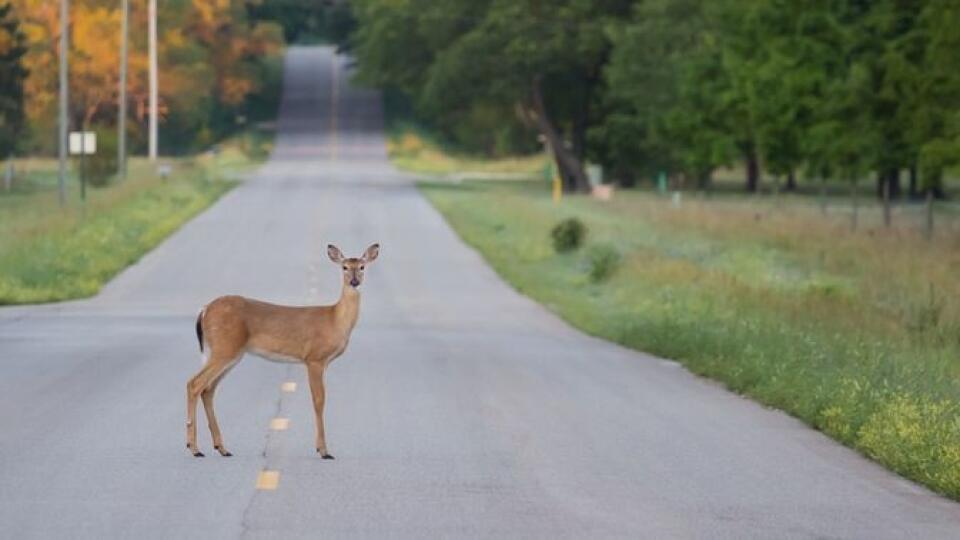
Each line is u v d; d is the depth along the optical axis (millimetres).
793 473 22250
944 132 71938
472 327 48031
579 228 76500
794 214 92750
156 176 113625
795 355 33188
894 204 112688
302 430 25109
